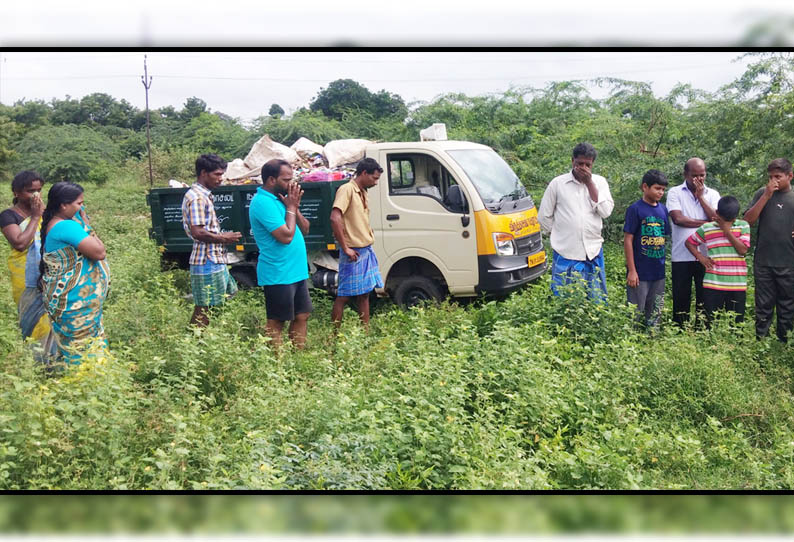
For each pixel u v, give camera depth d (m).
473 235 8.11
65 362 5.19
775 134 10.64
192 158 30.72
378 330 7.41
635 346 6.17
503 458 4.29
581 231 7.13
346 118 26.33
